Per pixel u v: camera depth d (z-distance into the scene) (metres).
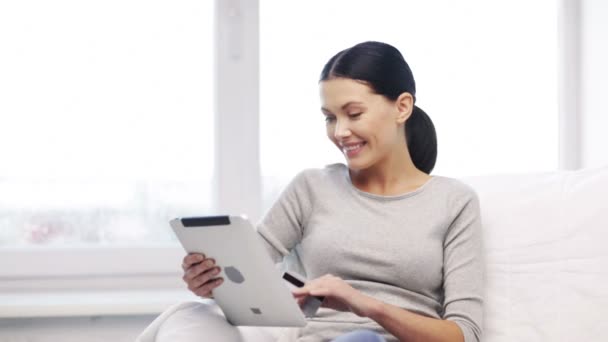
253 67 2.19
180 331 1.31
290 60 2.22
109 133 2.17
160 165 2.19
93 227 2.16
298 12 2.22
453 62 2.25
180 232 1.29
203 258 1.30
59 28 2.15
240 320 1.39
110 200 2.17
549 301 1.49
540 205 1.58
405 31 2.24
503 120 2.26
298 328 1.46
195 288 1.34
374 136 1.44
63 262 2.09
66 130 2.15
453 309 1.39
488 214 1.61
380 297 1.44
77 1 2.16
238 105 2.19
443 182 1.52
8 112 2.12
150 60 2.19
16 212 2.12
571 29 2.26
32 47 2.14
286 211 1.57
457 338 1.34
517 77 2.27
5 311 1.84
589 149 2.21
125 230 2.17
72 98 2.15
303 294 1.31
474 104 2.26
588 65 2.21
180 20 2.20
